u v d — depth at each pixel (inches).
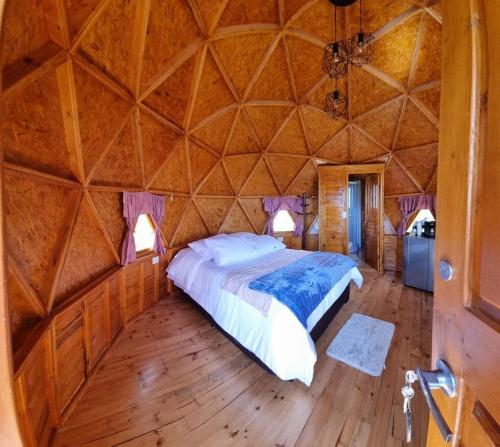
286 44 133.2
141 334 121.2
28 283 62.2
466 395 22.8
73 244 87.0
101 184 106.3
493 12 20.4
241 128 180.7
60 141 78.6
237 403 79.1
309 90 167.6
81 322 86.3
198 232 198.7
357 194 319.0
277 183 237.3
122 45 86.6
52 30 64.5
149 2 80.4
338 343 111.0
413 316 137.0
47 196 73.4
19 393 50.8
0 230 22.4
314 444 65.6
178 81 118.8
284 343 83.1
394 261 228.1
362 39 108.3
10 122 59.6
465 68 23.6
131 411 76.3
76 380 81.7
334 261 140.8
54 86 71.4
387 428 69.9
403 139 193.6
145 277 147.0
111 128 99.1
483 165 21.4
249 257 151.8
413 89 158.2
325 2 114.6
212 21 104.5
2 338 23.0
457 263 24.4
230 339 114.3
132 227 125.7
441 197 28.0
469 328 21.9
